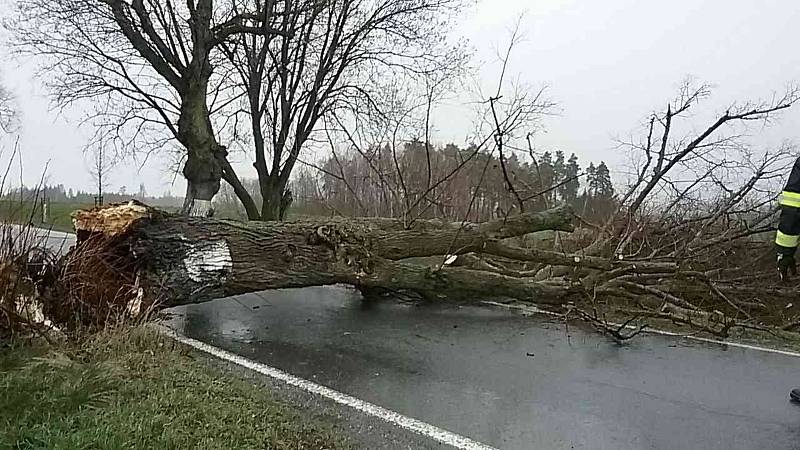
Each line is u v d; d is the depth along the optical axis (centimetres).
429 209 993
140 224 557
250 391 445
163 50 1134
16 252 464
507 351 632
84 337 478
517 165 1093
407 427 411
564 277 785
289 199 1433
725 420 441
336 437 382
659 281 762
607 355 622
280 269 630
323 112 1416
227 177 1355
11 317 444
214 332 698
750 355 629
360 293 987
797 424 436
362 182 1120
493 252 752
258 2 1256
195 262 574
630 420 438
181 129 1117
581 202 1135
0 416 333
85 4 1130
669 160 952
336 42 1401
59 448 300
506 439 397
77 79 1268
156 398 383
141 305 534
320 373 538
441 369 559
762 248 842
